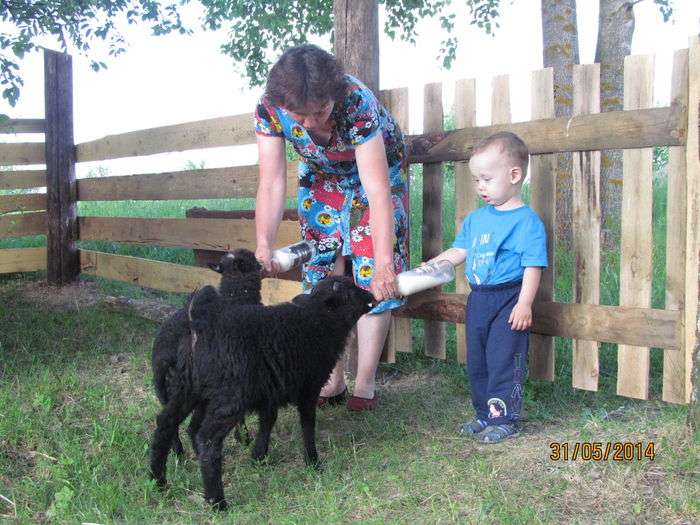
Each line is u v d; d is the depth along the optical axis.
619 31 8.00
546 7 8.34
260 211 3.85
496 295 3.79
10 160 8.76
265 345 3.12
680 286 3.85
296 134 3.71
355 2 4.86
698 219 3.70
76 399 4.60
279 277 6.30
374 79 4.95
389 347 5.08
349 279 3.59
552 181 4.21
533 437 3.76
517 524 2.77
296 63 3.11
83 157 8.73
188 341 3.11
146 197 7.77
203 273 6.93
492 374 3.81
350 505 3.08
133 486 3.32
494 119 4.42
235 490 3.32
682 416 3.69
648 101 3.83
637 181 3.92
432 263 3.90
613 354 5.07
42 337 6.14
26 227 8.93
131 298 7.80
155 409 4.33
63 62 8.73
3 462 3.58
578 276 4.21
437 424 4.07
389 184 3.87
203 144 6.82
